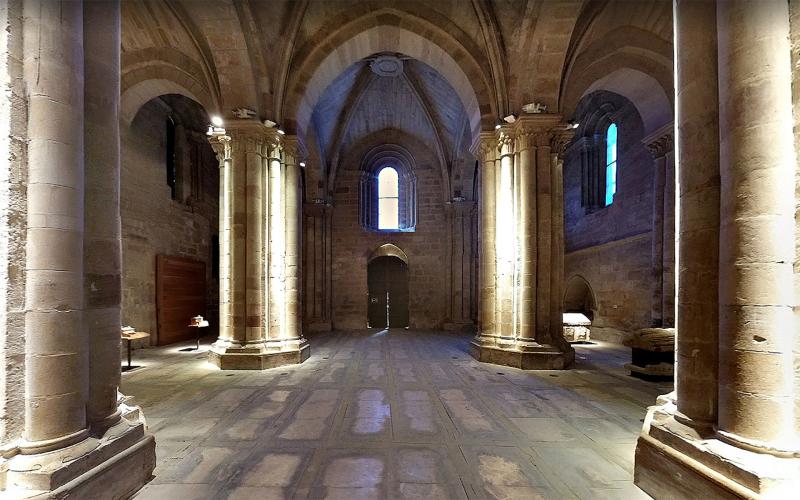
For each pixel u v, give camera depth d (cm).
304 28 920
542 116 860
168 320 1227
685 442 293
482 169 969
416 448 425
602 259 1362
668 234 984
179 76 912
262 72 881
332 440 446
